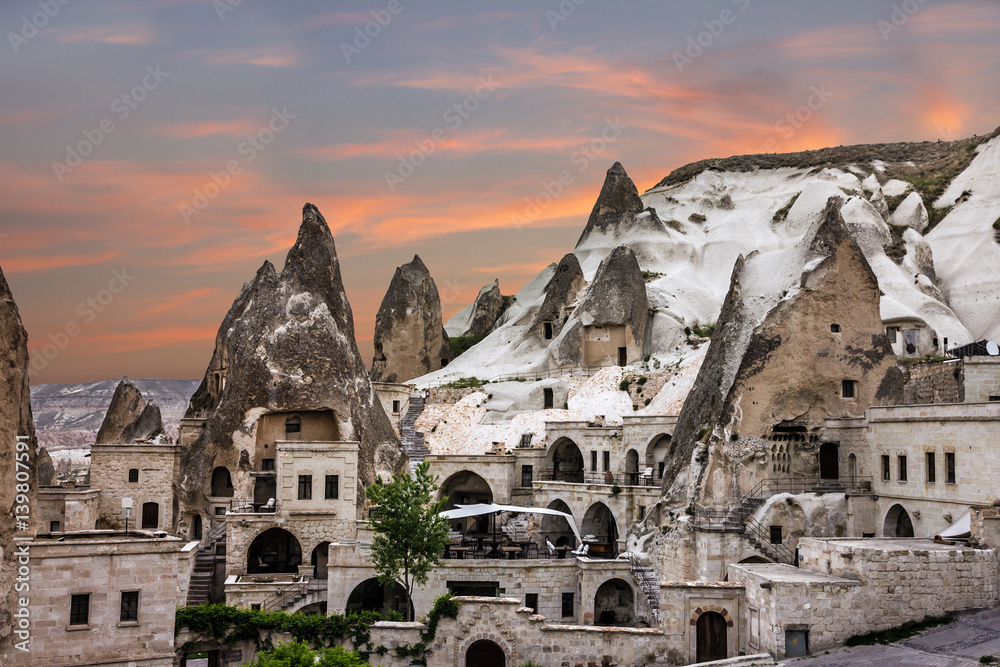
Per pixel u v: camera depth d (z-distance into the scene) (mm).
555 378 101062
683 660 46469
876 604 41875
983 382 62625
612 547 72938
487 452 87438
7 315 43000
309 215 84000
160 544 44344
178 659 50812
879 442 58469
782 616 41656
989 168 153125
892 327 106750
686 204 160250
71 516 69875
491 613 47656
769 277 70000
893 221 150000
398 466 79875
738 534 58031
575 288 114812
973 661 36656
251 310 87062
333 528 67125
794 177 181500
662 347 103125
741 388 63719
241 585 61625
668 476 67625
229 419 76688
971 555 42281
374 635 48969
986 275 130500
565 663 47062
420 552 57281
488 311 155000
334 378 77562
